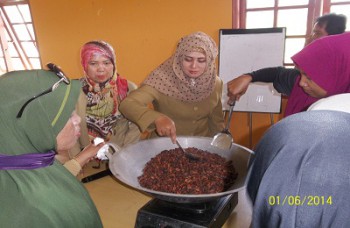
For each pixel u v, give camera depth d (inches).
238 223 32.9
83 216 22.9
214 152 41.9
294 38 82.0
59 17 111.5
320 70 31.0
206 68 47.1
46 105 20.7
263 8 82.7
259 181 13.9
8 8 124.3
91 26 106.6
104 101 55.6
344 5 74.7
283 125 13.8
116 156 36.0
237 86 45.3
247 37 80.4
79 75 116.1
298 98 40.6
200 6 86.5
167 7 91.4
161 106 50.4
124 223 34.7
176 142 40.2
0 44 133.6
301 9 79.4
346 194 11.2
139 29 98.3
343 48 30.1
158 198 30.8
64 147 23.9
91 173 48.0
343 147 11.6
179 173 36.4
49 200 20.6
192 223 29.3
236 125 93.0
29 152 21.2
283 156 12.5
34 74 21.1
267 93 81.7
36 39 120.2
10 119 19.9
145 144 41.2
